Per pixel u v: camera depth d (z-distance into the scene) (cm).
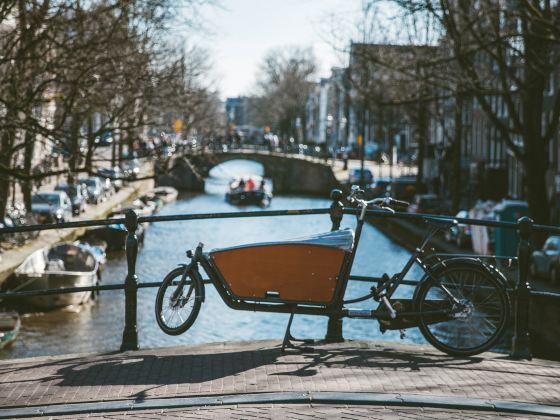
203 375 723
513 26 2889
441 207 5091
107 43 2120
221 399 653
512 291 802
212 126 4153
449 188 6338
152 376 723
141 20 2264
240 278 776
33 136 2219
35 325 2655
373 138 11250
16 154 2636
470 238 3809
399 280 779
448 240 4094
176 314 799
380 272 3772
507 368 754
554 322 2123
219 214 838
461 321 779
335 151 10606
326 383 694
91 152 2256
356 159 10794
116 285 845
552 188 4525
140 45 2298
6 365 778
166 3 2259
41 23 2041
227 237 5372
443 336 787
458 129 4703
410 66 2805
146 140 3212
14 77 2061
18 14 2134
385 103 3081
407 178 7056
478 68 3284
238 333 2495
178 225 6009
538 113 3002
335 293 771
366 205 784
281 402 650
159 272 3856
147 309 2892
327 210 817
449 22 2641
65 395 676
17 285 2891
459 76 2800
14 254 3319
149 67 2434
